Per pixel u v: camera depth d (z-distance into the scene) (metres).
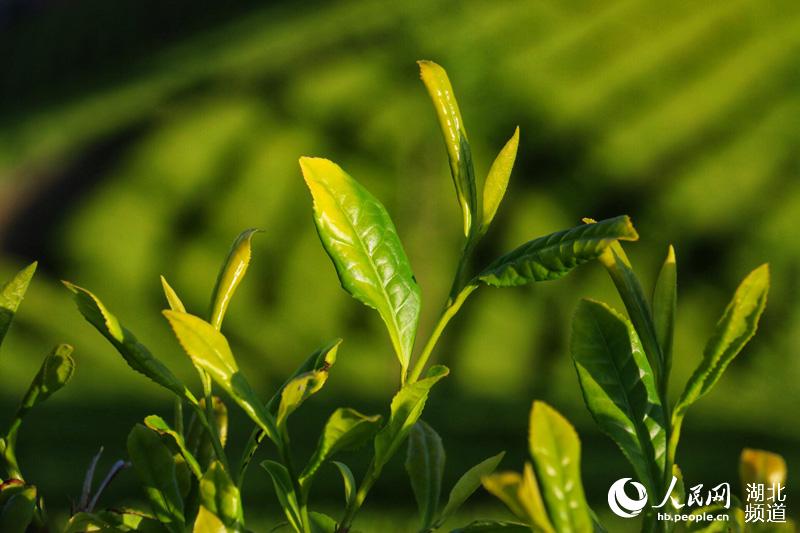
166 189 10.44
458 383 8.35
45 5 17.64
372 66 11.74
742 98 10.43
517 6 12.36
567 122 10.43
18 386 7.49
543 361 8.48
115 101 13.38
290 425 4.79
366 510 3.37
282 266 9.44
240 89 12.31
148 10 16.41
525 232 9.66
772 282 8.59
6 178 12.15
